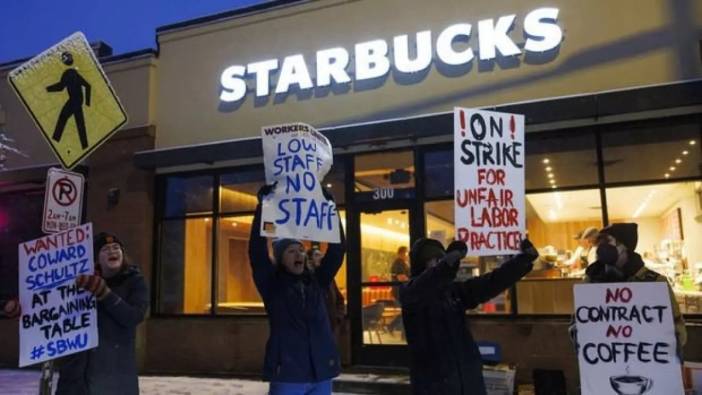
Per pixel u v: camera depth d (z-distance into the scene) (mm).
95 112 4605
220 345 9750
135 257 10328
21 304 3969
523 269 3898
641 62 8031
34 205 11734
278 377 3930
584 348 4090
